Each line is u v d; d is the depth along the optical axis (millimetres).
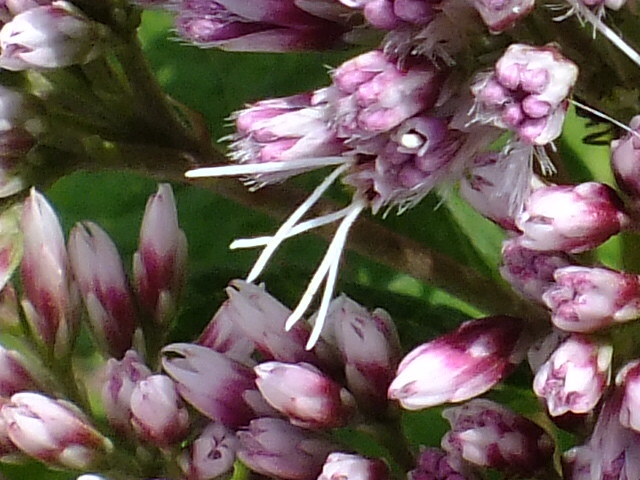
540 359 49
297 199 59
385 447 54
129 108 59
